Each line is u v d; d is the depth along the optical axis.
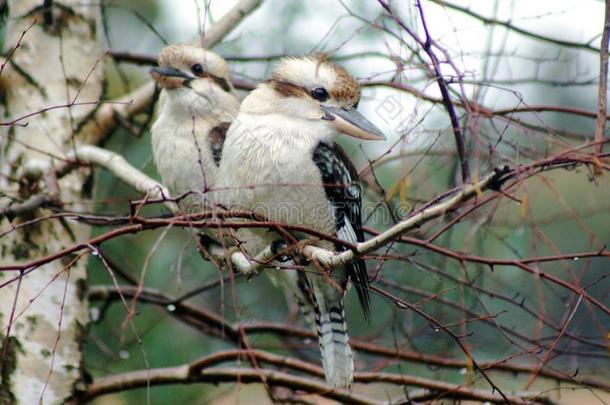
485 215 8.02
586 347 9.98
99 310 10.60
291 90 9.03
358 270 8.46
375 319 11.49
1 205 9.58
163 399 10.95
